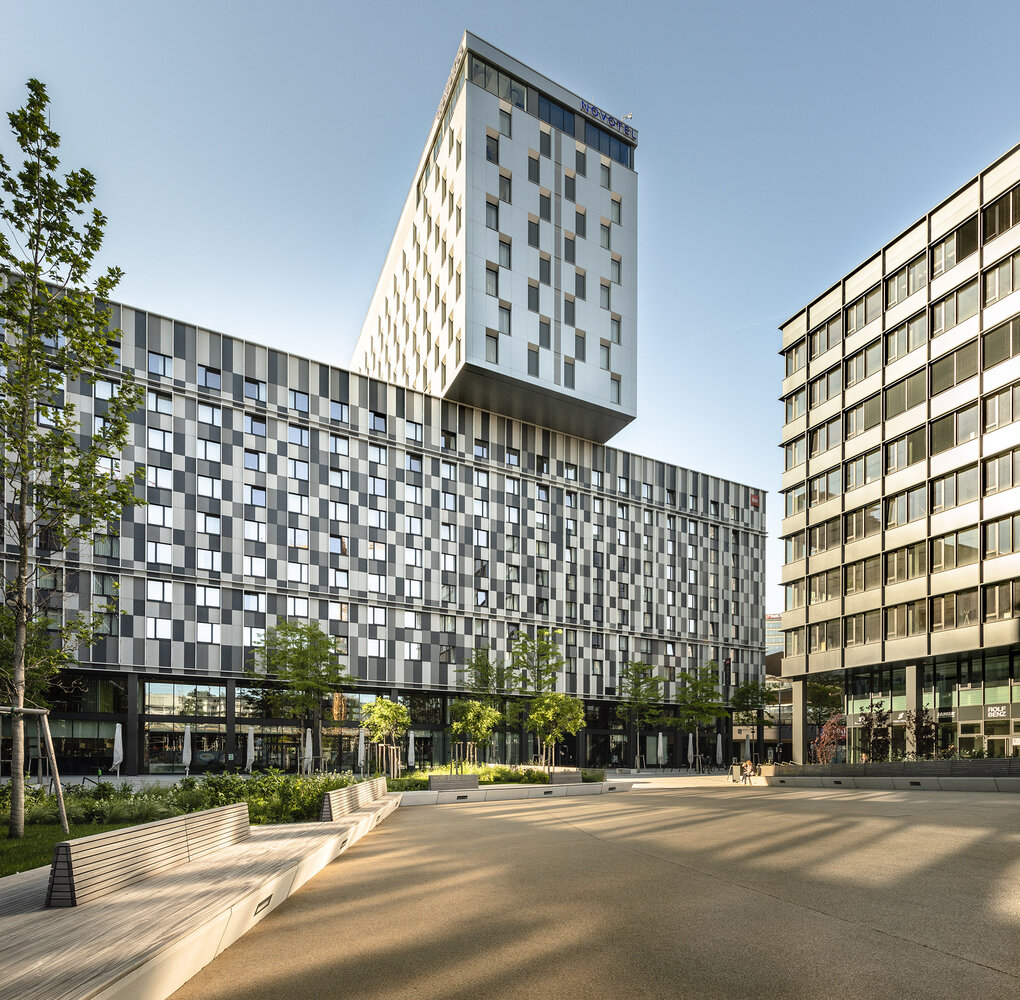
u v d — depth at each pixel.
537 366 55.28
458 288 53.62
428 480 56.62
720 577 75.50
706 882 9.66
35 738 40.25
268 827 14.02
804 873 10.05
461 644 56.69
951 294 38.91
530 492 62.53
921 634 38.78
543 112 57.91
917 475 39.97
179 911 6.87
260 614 47.88
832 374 47.31
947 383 38.69
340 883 10.11
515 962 6.44
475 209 53.50
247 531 48.06
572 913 8.12
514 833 15.89
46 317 14.02
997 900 8.33
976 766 26.42
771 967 6.18
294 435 50.94
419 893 9.37
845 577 44.81
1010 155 35.84
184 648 44.69
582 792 31.80
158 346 45.94
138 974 5.37
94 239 14.12
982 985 5.70
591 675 64.31
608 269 60.19
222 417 48.03
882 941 6.82
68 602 40.94
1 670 15.32
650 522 71.00
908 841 12.71
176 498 45.53
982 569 35.59
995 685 35.97
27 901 7.35
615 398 59.59
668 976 6.02
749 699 69.00
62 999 4.76
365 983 5.98
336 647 43.75
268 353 50.44
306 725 47.06
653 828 16.03
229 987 5.95
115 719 42.44
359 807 18.92
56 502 14.66
